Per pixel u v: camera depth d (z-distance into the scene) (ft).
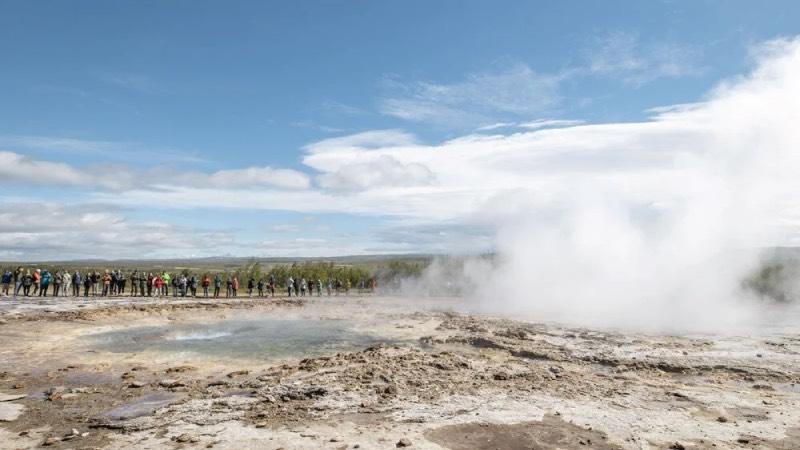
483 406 31.96
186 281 124.47
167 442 25.94
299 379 38.81
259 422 28.81
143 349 56.59
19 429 28.76
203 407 32.01
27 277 107.86
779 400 34.78
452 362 45.19
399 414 30.27
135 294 121.39
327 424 28.55
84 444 25.99
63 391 36.78
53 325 69.97
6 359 48.65
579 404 32.78
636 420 29.58
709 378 42.75
